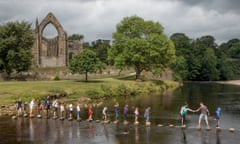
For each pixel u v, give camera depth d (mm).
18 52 100750
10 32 104875
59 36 157750
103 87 85625
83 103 68688
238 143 33656
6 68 103062
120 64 110438
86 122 46500
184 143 33938
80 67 95625
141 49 109188
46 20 156750
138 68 115625
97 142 34438
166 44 112375
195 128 41781
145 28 116688
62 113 54031
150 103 70438
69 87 81500
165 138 36188
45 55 171500
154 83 114812
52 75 118438
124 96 86750
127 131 40125
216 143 33844
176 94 93500
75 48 195000
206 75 197125
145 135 37719
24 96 65938
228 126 43812
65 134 38312
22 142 34438
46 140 35344
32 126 43094
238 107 64000
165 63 116188
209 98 81438
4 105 58094
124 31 118438
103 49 195250
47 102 52594
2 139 35719
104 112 47312
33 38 110688
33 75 114375
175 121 47812
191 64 199125
